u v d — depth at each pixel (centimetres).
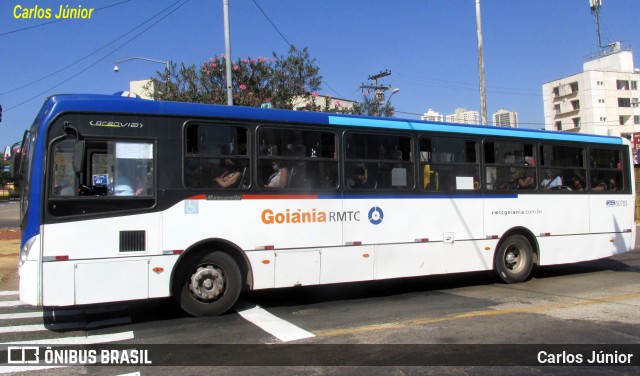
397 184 845
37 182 612
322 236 772
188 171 686
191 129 695
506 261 969
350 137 809
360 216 805
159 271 662
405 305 778
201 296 696
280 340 587
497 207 951
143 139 665
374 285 963
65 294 612
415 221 857
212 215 696
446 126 906
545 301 799
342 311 737
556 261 1020
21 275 626
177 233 674
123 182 652
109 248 637
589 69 8275
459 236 902
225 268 708
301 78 1683
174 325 664
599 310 728
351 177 804
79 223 623
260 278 725
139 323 680
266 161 739
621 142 1138
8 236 1925
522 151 992
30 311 779
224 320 686
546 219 1011
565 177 1046
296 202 754
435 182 884
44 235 607
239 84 1644
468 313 716
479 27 1925
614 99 7719
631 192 1141
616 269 1181
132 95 731
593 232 1072
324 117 790
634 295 845
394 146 848
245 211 718
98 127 644
